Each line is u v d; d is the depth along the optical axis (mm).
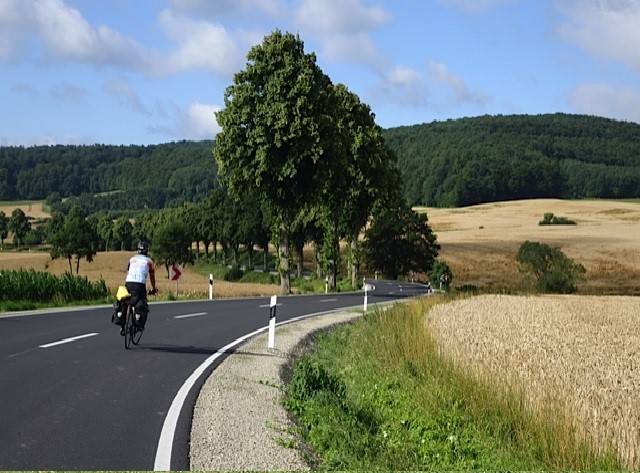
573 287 72062
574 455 8750
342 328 22984
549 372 13359
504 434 10070
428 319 23703
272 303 16047
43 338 15438
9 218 170500
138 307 14484
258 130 42406
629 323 27469
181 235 101500
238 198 45906
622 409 10805
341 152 45750
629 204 182250
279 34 44281
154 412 9117
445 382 12555
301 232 86625
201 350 14828
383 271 101250
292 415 10023
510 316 26844
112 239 162500
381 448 9094
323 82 44938
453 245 119188
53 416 8688
